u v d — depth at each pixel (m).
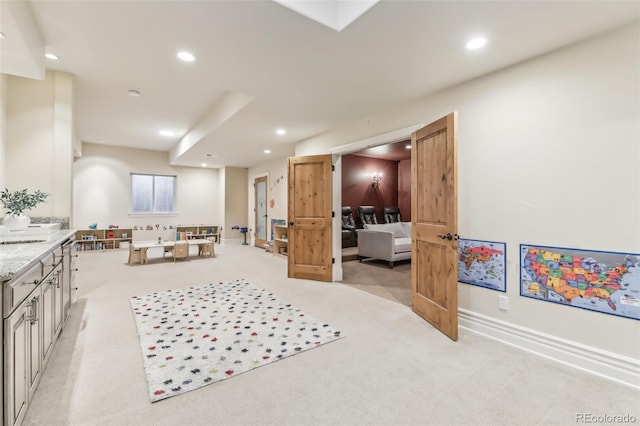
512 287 2.44
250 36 2.12
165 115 4.76
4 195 2.52
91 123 5.22
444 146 2.59
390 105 3.43
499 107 2.52
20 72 2.32
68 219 3.04
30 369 1.60
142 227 8.00
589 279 2.05
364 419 1.56
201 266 5.54
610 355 1.95
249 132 4.63
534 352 2.28
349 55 2.34
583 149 2.07
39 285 1.79
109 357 2.14
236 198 9.03
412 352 2.28
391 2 1.70
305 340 2.46
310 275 4.54
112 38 2.22
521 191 2.38
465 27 1.94
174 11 1.86
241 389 1.80
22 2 1.78
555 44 2.13
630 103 1.89
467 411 1.62
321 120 4.02
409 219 8.30
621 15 1.80
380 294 3.82
